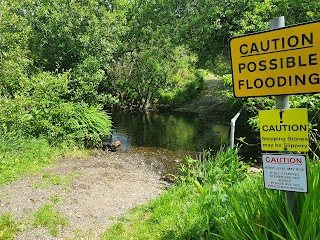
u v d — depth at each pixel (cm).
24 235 375
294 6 743
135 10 1577
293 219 173
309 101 384
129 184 599
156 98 1953
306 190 171
